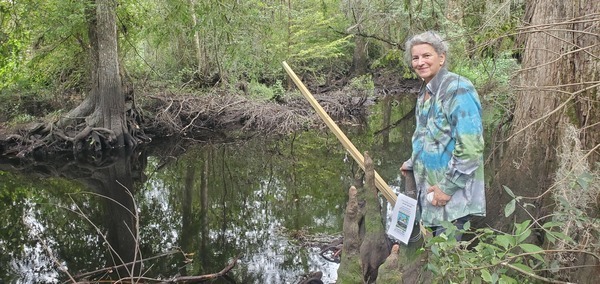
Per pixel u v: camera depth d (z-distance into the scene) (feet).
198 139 42.98
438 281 7.90
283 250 17.29
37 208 24.71
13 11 33.06
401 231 9.38
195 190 27.66
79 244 19.31
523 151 10.80
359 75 69.00
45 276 16.10
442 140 8.65
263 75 56.24
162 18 36.58
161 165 34.22
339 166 31.83
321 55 62.08
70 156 35.96
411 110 55.31
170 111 43.45
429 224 9.10
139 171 32.71
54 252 18.40
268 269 15.67
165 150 39.01
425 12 24.94
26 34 35.37
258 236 19.08
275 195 25.62
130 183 29.71
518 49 12.92
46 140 35.76
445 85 8.59
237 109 45.57
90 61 37.99
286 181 28.55
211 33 39.73
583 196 8.01
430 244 7.35
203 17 33.65
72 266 16.93
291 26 55.93
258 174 30.68
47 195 27.25
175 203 25.30
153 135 41.70
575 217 7.36
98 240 19.77
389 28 30.04
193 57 51.65
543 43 10.28
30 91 40.24
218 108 45.29
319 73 67.26
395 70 72.18
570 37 9.67
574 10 9.55
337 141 40.27
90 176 31.55
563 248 7.94
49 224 22.08
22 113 39.88
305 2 60.59
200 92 47.60
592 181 7.74
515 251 9.66
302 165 32.60
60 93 40.86
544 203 10.25
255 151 37.99
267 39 41.27
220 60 48.80
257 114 45.32
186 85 48.96
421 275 9.43
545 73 10.22
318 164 32.68
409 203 9.26
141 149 39.14
